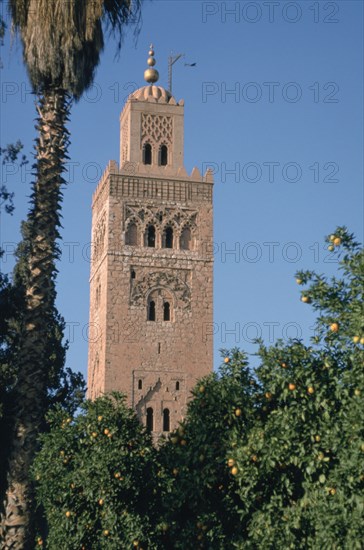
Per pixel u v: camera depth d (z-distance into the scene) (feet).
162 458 162.91
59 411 177.37
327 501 123.85
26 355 161.79
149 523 159.74
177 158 440.45
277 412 132.26
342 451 121.80
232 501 146.72
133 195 429.79
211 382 154.10
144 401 408.46
